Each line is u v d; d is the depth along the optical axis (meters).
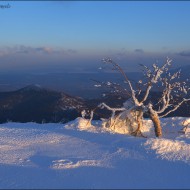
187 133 13.22
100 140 10.50
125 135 11.00
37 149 9.72
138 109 12.89
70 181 6.96
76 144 10.22
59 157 8.77
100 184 6.79
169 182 7.05
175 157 8.80
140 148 9.38
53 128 12.52
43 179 7.09
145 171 7.74
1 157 8.88
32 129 12.47
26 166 8.06
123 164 8.23
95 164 8.19
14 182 6.91
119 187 6.64
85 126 12.53
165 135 12.97
